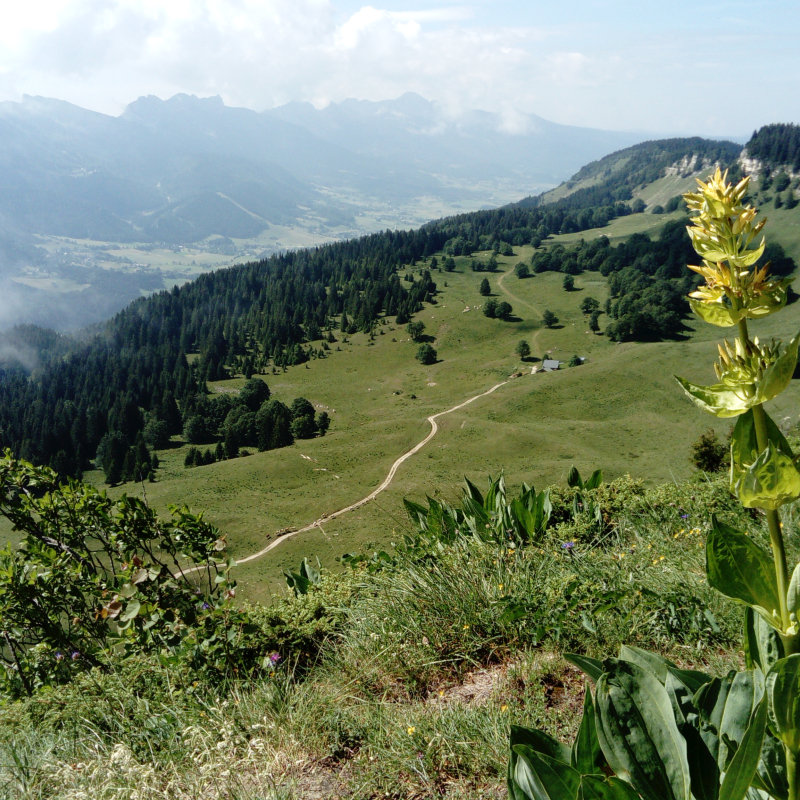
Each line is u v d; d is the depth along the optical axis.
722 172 1.57
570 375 145.38
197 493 97.56
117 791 2.81
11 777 3.20
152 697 4.00
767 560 1.52
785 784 1.56
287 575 6.28
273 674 3.99
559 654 3.68
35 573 5.04
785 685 1.39
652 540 5.71
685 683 1.90
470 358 195.88
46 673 5.05
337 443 115.62
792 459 1.38
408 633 4.22
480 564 5.04
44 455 167.00
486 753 2.85
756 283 1.51
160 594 4.56
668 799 1.61
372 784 2.86
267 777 2.86
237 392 198.12
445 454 104.12
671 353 148.25
